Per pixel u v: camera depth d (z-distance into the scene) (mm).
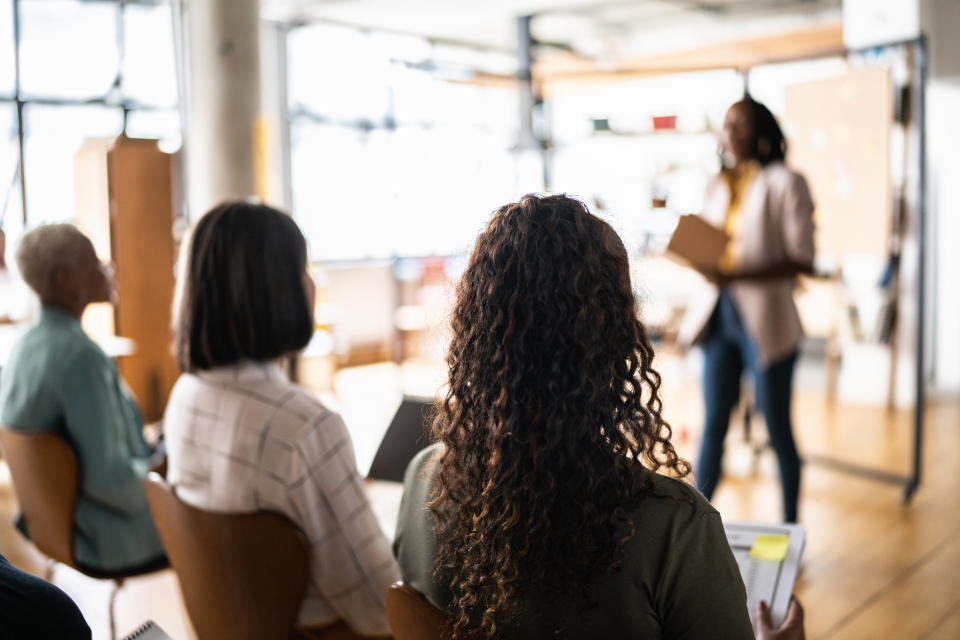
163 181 4930
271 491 1605
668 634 1037
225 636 1705
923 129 4031
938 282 6652
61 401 2236
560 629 1031
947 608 3023
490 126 9391
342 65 9023
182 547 1694
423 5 8297
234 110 4969
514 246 1048
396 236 9383
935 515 3959
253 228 1669
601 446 1013
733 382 3404
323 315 7785
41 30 6457
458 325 1107
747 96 3389
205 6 4922
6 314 5555
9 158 6383
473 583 1079
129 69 6848
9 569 1005
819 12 10125
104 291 2389
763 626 1281
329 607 1716
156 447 2611
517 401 1019
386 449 2123
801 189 3236
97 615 3150
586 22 10062
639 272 1155
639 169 8109
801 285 3465
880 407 6117
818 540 3699
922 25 6180
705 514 1011
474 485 1084
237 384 1673
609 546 990
